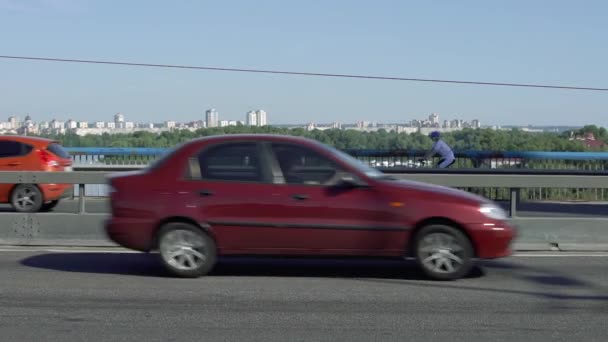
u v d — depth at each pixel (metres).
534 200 20.25
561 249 11.51
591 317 7.50
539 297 8.38
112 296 8.34
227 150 9.30
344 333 6.91
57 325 7.14
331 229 8.98
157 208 9.17
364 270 9.93
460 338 6.76
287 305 7.97
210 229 9.12
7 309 7.74
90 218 11.74
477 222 8.97
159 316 7.49
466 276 9.48
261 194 9.06
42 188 15.81
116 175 9.59
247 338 6.74
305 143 9.28
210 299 8.22
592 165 24.91
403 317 7.49
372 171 9.45
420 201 9.00
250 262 10.46
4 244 11.67
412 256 9.09
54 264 10.19
